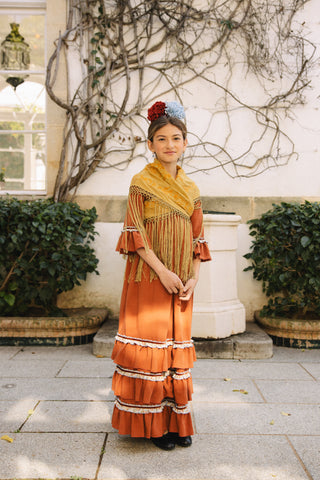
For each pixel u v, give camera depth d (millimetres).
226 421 2242
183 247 1945
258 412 2354
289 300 3816
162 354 1884
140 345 1890
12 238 3529
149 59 4148
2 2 4371
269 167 4148
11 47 4777
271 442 2025
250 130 4152
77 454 1899
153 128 1928
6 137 4969
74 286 4148
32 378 2838
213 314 3322
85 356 3330
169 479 1722
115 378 1971
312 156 4145
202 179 4156
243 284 4113
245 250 4109
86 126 4172
